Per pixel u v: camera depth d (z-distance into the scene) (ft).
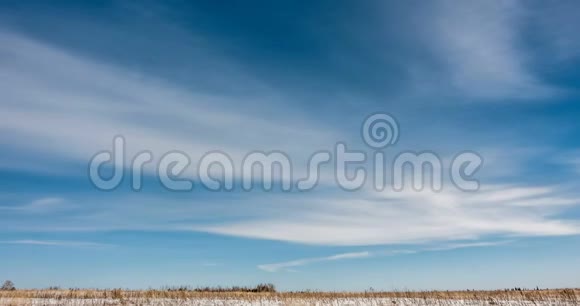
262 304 126.11
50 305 114.73
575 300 140.05
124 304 121.49
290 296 145.59
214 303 126.93
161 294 141.08
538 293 155.74
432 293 152.76
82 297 132.36
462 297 147.13
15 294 134.10
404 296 147.84
